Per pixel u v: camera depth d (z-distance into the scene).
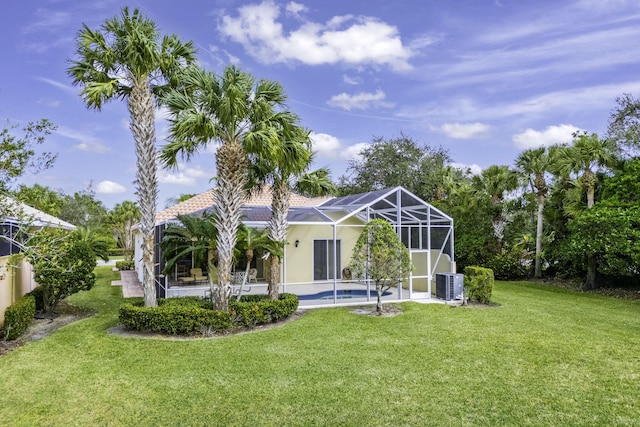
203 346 9.43
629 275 17.23
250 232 12.59
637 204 16.61
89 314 13.52
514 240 24.88
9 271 11.59
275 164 12.53
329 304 14.85
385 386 7.05
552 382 7.22
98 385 7.13
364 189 37.75
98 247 29.20
